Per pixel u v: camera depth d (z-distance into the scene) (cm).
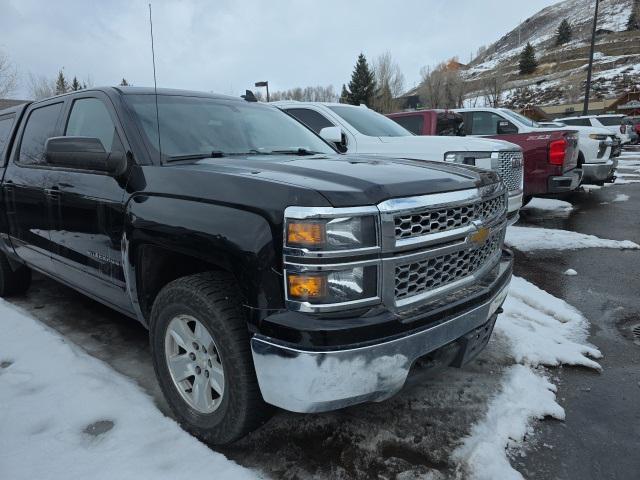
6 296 453
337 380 198
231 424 231
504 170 585
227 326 221
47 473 225
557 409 281
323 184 211
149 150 281
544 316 418
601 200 1042
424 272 226
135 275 271
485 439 254
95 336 374
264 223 205
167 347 258
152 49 275
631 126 2902
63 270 349
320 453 246
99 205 290
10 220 398
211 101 359
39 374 307
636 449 252
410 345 212
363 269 203
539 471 236
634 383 316
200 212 228
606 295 477
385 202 207
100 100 320
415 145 605
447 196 231
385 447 250
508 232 741
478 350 265
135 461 232
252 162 267
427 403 287
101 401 278
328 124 652
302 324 196
